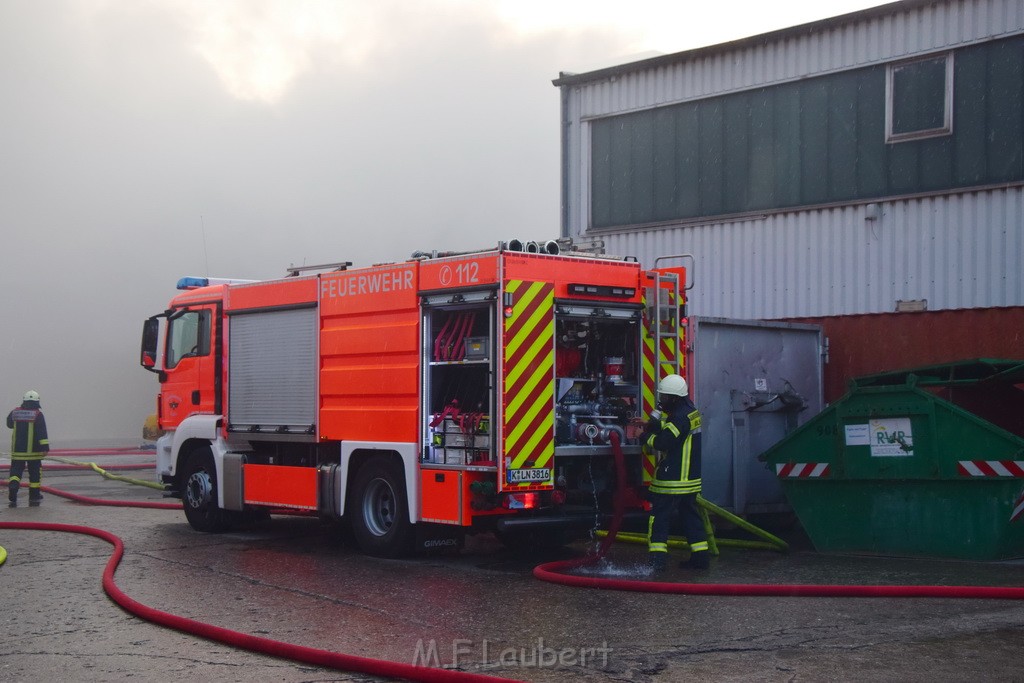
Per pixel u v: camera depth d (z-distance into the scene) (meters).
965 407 9.61
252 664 5.64
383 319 9.55
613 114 15.41
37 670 5.57
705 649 5.79
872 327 12.31
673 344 9.77
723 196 14.21
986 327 11.57
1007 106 11.70
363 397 9.69
